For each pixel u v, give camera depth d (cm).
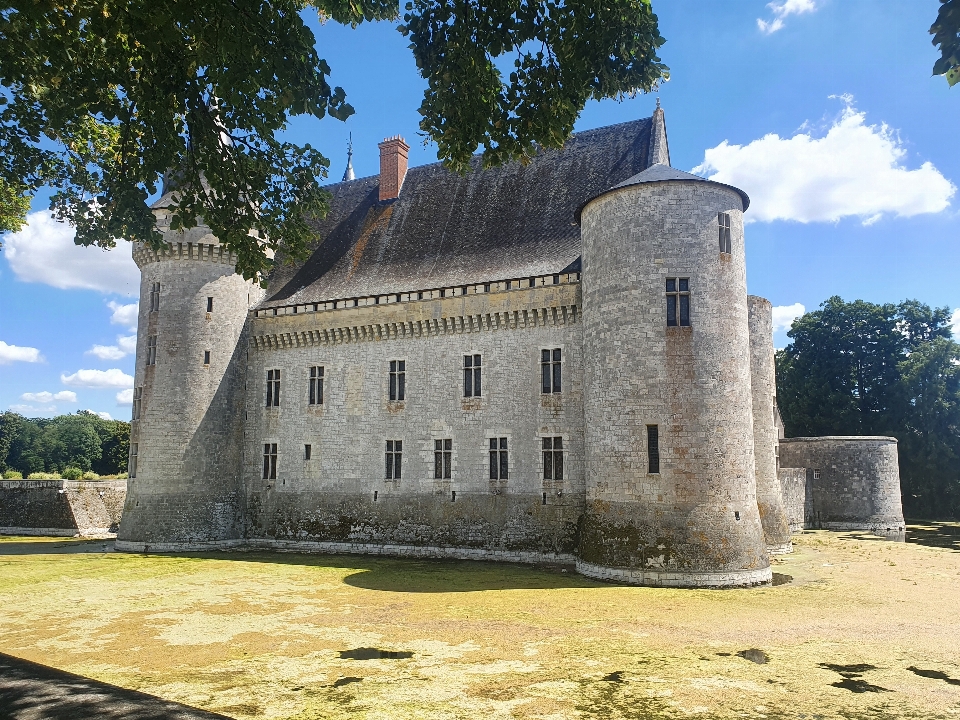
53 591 2334
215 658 1486
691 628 1733
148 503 3538
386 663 1439
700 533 2395
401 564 2977
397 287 3619
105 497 4616
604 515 2588
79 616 1933
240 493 3756
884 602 2064
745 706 1157
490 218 3728
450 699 1205
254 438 3809
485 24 1236
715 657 1457
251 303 3978
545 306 3116
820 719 1096
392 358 3512
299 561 3086
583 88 1294
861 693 1219
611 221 2738
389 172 4212
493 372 3247
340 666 1418
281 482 3700
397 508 3369
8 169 1517
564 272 3119
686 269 2602
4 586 2430
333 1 1331
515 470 3130
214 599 2181
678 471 2467
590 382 2761
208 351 3712
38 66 1261
